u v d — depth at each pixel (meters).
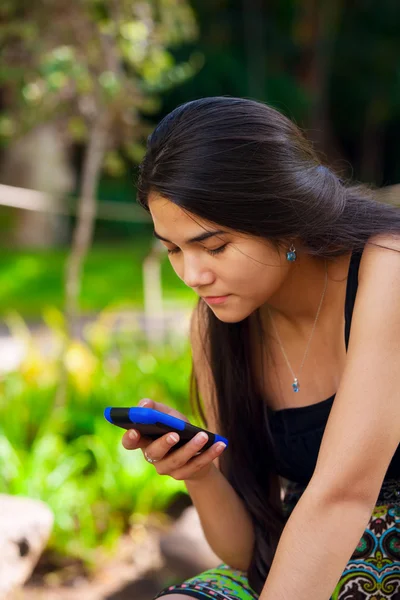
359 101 20.06
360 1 18.70
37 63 3.98
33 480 3.25
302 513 1.29
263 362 1.66
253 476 1.70
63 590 2.95
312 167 1.41
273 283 1.40
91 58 3.96
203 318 1.72
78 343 4.35
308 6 17.48
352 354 1.35
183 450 1.39
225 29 17.72
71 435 3.84
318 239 1.42
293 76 18.53
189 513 3.01
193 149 1.30
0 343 6.74
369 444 1.28
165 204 1.33
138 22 4.17
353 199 1.50
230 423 1.70
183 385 4.34
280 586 1.26
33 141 12.34
